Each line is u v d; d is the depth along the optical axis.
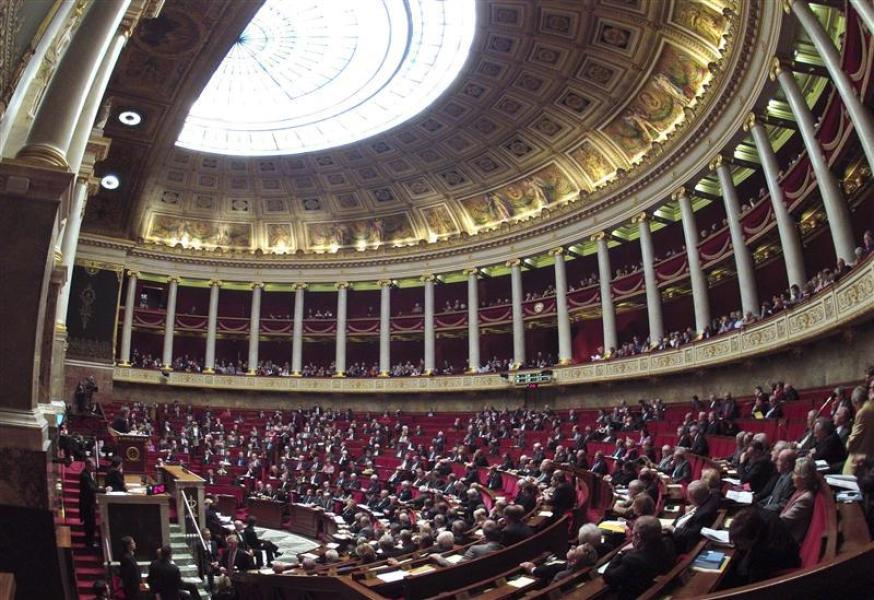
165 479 18.09
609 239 30.27
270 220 39.69
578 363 28.66
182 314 39.44
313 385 37.62
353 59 30.44
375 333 38.94
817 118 20.06
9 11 5.79
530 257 33.84
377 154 34.88
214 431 30.67
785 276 23.59
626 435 20.47
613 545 7.61
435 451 25.30
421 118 31.52
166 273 38.44
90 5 7.53
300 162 36.06
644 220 27.47
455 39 26.80
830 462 8.24
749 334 18.64
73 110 6.81
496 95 29.14
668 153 25.03
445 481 19.36
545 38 25.36
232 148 35.31
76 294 33.00
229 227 39.81
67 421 21.94
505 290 37.69
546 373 29.81
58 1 6.77
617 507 9.70
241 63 31.50
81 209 15.59
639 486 9.55
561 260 32.00
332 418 33.81
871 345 14.25
